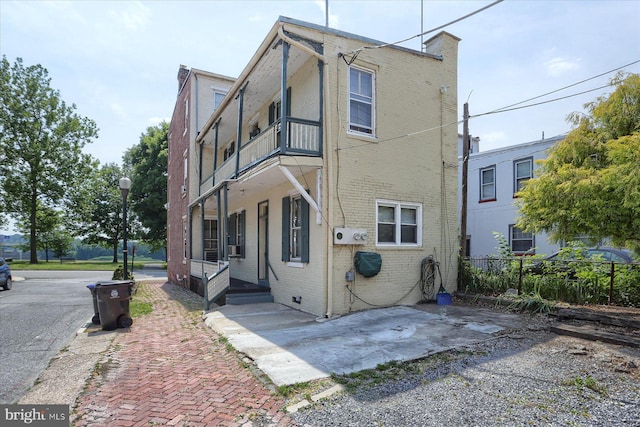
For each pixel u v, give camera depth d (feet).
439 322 23.41
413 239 31.50
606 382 13.48
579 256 29.63
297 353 17.78
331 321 24.94
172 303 36.81
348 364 16.10
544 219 26.40
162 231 116.88
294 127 26.84
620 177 20.51
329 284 26.61
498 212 54.49
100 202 143.02
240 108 34.96
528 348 17.71
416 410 11.80
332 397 12.89
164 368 16.67
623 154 20.57
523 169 51.78
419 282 30.99
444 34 34.22
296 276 30.66
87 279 67.41
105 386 14.66
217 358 17.98
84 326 26.17
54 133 116.98
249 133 45.29
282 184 33.86
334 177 27.40
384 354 17.29
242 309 30.48
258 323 24.91
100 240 146.10
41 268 96.17
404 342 19.17
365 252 27.94
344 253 27.43
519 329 21.15
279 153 26.16
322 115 27.45
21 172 112.16
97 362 17.75
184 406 12.67
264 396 13.29
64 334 24.17
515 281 29.66
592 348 17.42
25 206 115.75
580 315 22.13
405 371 15.20
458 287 33.35
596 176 22.47
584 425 10.65
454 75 34.76
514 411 11.55
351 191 28.07
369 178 28.99
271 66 31.37
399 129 30.91
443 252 32.78
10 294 45.80
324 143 27.32
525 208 27.78
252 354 17.80
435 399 12.54
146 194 115.24
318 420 11.35
